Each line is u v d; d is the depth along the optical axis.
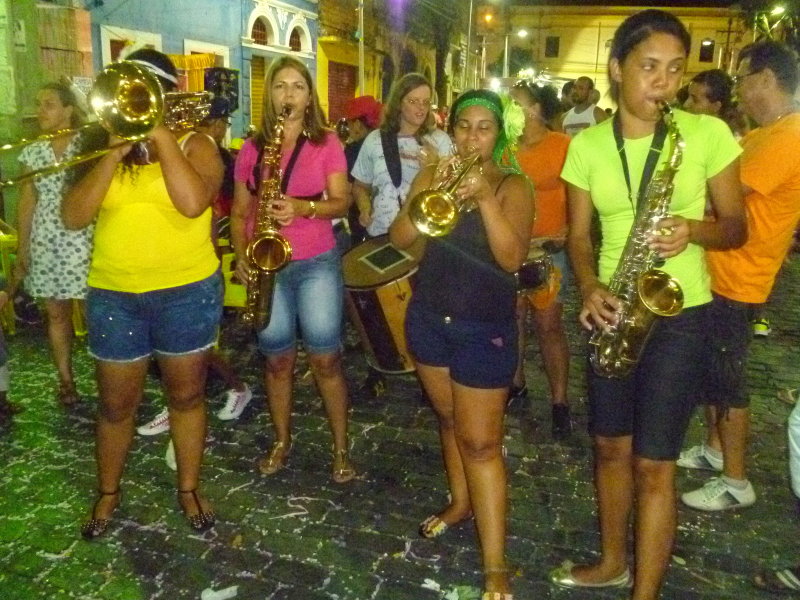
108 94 2.23
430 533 3.04
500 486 2.54
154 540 2.97
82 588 2.67
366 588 2.73
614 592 2.72
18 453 3.66
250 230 3.32
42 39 7.98
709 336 2.31
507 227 2.31
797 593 2.74
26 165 4.06
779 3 12.12
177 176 2.45
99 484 3.02
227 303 5.68
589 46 39.56
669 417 2.29
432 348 2.57
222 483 3.43
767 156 2.80
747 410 3.17
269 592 2.69
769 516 3.27
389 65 21.02
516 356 2.52
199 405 2.97
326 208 3.15
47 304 4.12
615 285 2.29
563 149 3.83
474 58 30.69
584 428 4.15
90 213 2.50
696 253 2.32
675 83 2.13
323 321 3.25
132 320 2.71
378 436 3.99
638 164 2.24
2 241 5.32
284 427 3.54
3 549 2.88
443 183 2.25
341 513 3.22
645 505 2.35
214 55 10.90
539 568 2.86
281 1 14.39
